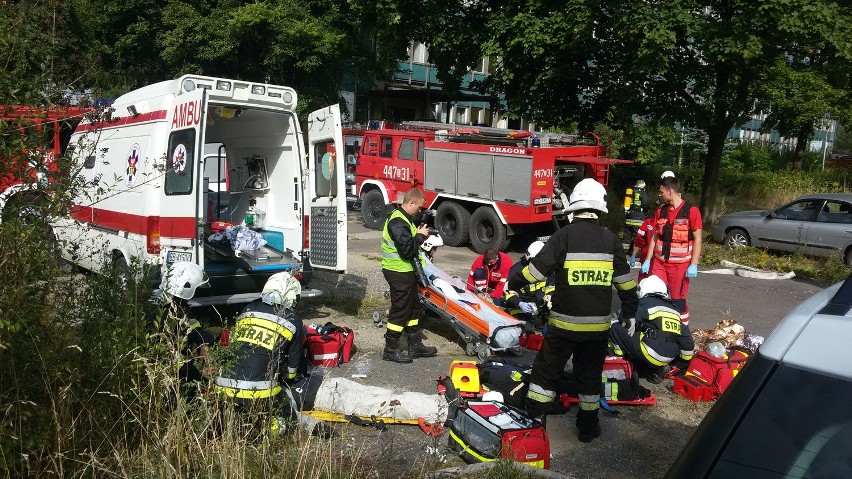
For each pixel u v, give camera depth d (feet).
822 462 4.75
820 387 4.96
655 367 19.99
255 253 24.30
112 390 12.09
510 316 21.48
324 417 15.76
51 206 11.89
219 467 11.39
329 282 31.65
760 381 5.19
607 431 16.81
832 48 43.98
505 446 13.38
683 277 23.02
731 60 43.91
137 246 23.11
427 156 47.39
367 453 13.70
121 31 64.18
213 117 27.91
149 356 12.51
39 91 12.19
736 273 39.45
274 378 13.83
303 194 25.75
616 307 28.30
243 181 28.86
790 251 44.04
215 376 13.16
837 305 5.47
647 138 46.50
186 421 11.94
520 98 50.83
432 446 14.84
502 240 43.11
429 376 19.77
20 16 12.99
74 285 13.20
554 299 15.58
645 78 45.91
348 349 20.56
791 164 93.09
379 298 28.89
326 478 11.79
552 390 15.74
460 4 51.11
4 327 10.62
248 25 60.90
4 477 10.39
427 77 87.51
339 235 25.04
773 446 4.90
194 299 22.12
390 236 20.45
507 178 42.52
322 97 67.51
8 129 11.67
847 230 41.29
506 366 18.15
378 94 86.79
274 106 24.75
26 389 11.44
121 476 10.74
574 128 53.72
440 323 25.88
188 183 21.56
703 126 47.85
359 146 56.75
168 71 67.31
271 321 14.51
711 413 5.39
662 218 23.31
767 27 41.68
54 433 11.19
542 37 44.83
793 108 54.70
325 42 62.64
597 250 15.26
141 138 23.56
